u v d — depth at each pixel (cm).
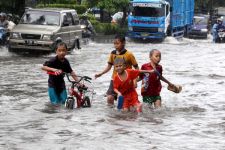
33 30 3484
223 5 10981
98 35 5259
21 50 3519
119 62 1545
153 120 1454
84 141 1202
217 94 1969
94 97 1866
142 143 1187
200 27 6788
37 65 2897
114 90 1575
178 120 1462
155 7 5581
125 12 6319
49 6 5322
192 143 1196
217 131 1328
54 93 1722
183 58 3538
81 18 5131
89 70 2703
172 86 1647
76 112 1565
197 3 9275
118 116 1502
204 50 4381
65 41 3656
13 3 4709
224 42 5803
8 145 1163
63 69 1712
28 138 1231
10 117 1486
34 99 1809
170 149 1138
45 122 1414
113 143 1184
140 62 3188
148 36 5603
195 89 2088
